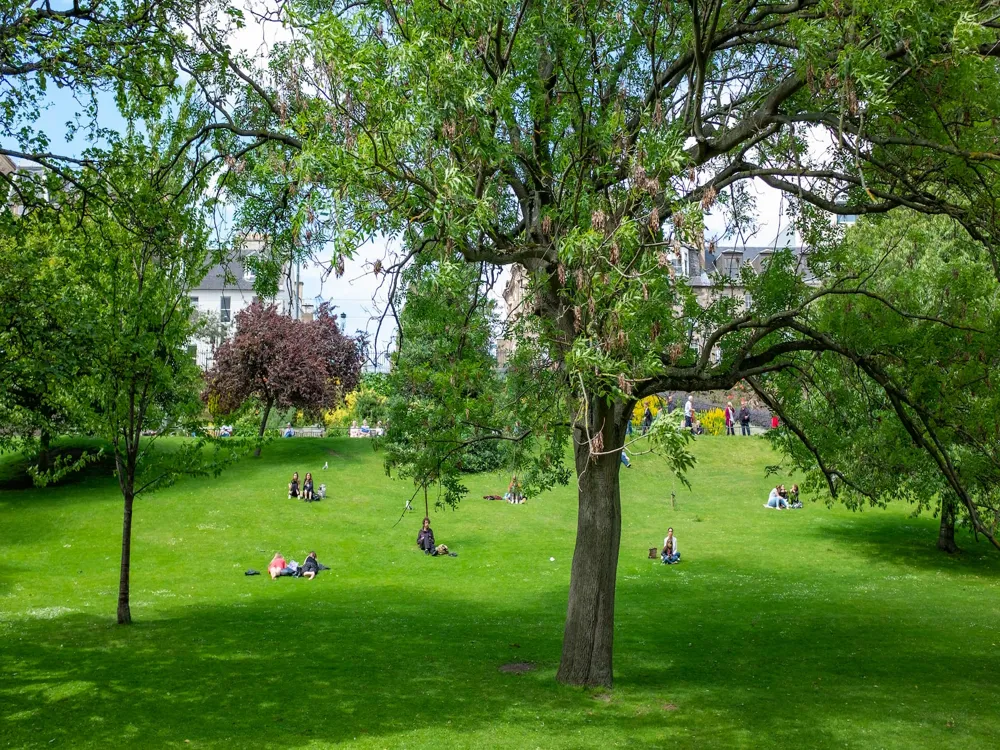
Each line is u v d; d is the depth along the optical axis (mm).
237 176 17172
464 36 12805
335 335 57656
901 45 11531
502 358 19391
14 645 19438
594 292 12352
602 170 13594
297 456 49469
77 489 40344
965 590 29328
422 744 12914
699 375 15828
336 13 14203
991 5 12234
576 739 13336
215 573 30984
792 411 19031
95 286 20266
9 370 15375
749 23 14625
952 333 15586
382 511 41031
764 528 40719
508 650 19781
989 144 12312
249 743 12852
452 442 16922
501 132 14742
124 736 13047
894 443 18531
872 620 24203
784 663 19125
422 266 14953
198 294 74125
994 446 14766
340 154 11695
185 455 23391
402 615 24453
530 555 34875
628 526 41031
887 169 13289
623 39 15102
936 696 16328
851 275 17078
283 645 19828
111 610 24500
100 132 15969
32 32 14180
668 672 18141
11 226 15109
